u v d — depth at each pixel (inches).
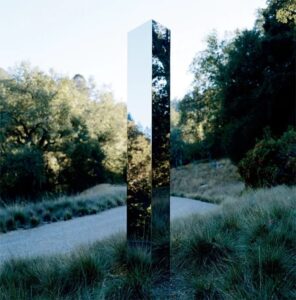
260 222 148.3
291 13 402.6
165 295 104.9
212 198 506.0
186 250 131.9
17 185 702.5
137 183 121.8
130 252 122.6
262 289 96.4
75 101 884.6
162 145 123.7
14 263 136.2
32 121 727.7
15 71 735.7
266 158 395.2
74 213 365.7
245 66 680.4
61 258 136.4
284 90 604.4
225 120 773.3
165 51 128.6
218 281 107.6
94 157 883.4
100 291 105.5
